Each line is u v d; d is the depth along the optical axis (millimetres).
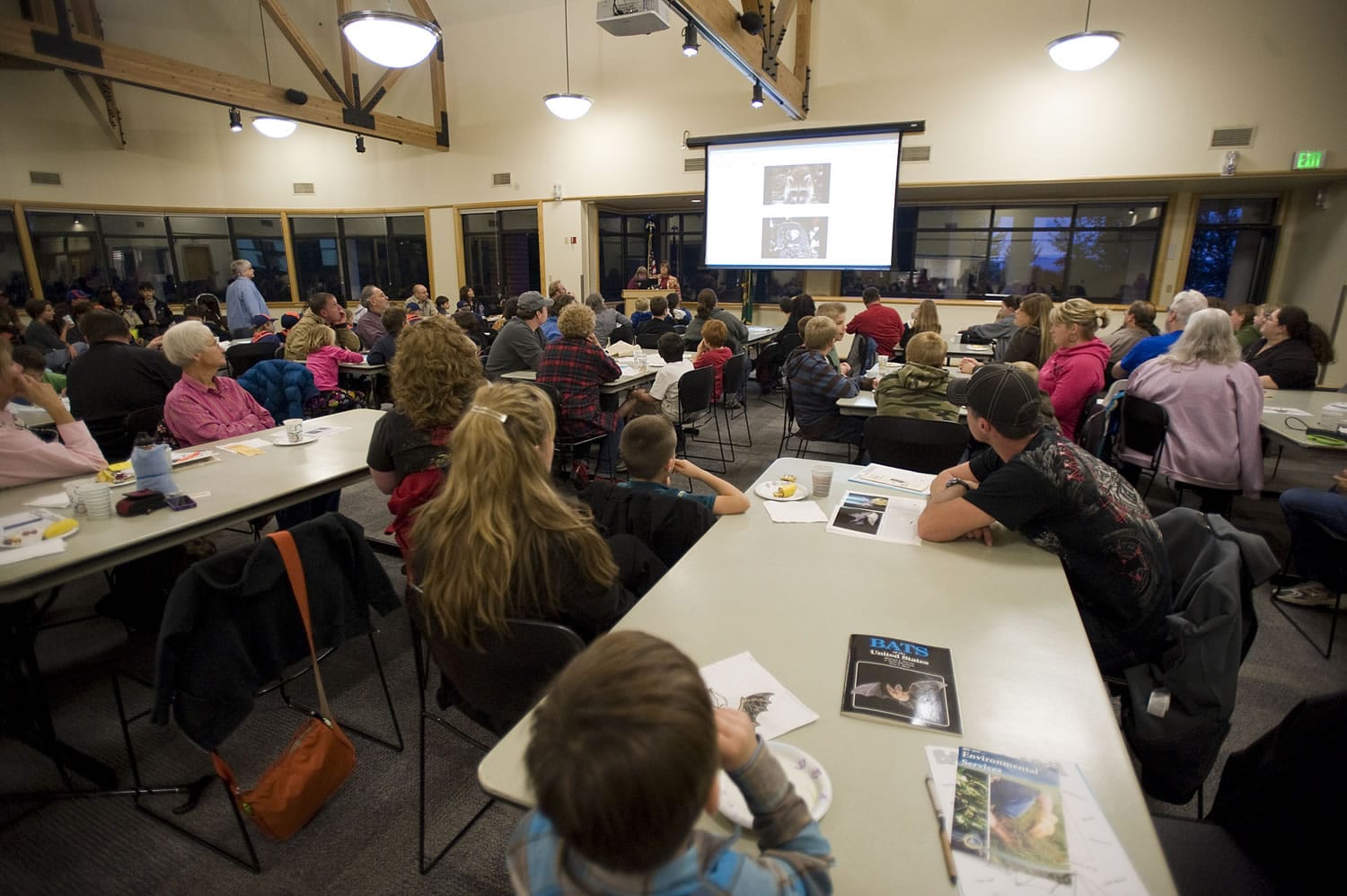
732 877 557
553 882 548
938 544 1606
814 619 1256
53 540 1658
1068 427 3320
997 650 1160
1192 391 2920
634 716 485
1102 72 6391
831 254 7375
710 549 1568
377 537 3389
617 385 4211
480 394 1271
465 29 9203
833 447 5094
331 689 2203
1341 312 6207
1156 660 1427
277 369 3510
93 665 2334
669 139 8336
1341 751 941
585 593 1223
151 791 1720
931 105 7012
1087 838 768
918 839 772
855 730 956
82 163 8781
